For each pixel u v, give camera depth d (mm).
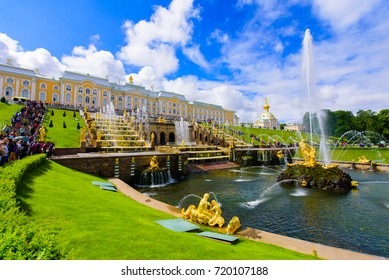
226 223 12852
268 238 9852
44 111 49812
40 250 3957
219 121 131875
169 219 10922
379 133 73750
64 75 80000
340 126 97688
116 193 15586
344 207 16922
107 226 7270
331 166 24578
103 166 22844
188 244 6902
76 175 18375
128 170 24531
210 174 33250
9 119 38625
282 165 49750
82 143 29438
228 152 44094
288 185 24922
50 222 6867
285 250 8438
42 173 14109
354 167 41562
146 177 24375
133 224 7992
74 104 80062
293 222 13844
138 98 96750
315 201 18641
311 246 9094
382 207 16922
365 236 11844
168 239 7043
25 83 73562
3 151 13359
